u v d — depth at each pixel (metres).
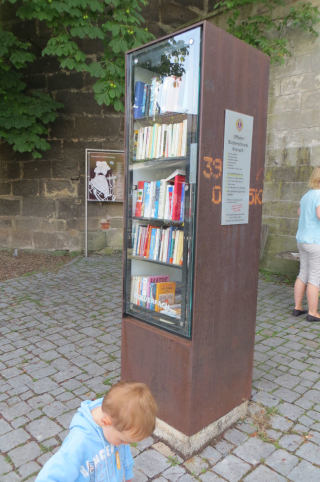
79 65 5.49
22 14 5.44
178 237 2.29
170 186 2.32
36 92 7.26
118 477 1.38
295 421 2.69
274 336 4.11
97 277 6.43
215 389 2.42
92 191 7.88
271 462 2.29
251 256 2.55
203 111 2.04
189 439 2.29
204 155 2.09
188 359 2.21
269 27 6.16
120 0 5.38
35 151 7.26
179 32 2.13
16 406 2.84
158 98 2.34
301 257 4.57
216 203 2.22
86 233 8.02
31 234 8.08
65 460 1.19
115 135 7.98
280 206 6.34
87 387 3.10
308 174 5.93
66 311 4.80
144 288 2.52
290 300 5.29
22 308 4.90
